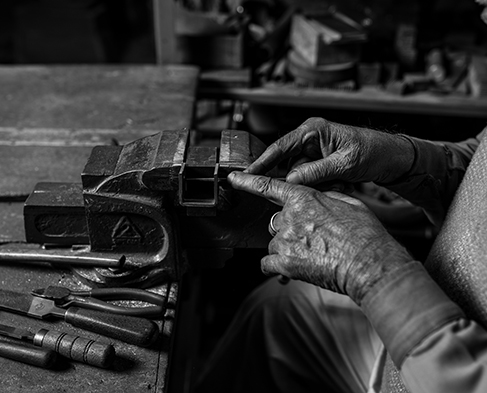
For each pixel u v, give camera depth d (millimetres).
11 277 1075
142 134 1503
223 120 2049
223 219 1042
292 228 865
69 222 1061
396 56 2100
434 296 756
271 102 2014
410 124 2227
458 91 2020
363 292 786
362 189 1952
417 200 1146
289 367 1302
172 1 1908
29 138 1477
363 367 1228
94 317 963
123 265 1044
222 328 2082
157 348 956
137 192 979
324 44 1948
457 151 1145
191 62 2029
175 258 1041
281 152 991
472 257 833
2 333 947
